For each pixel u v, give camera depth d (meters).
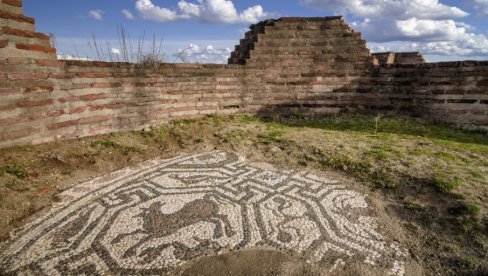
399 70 7.91
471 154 5.21
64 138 5.23
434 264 3.02
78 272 2.75
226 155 5.68
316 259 3.01
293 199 4.12
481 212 3.55
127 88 6.23
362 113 8.31
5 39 4.27
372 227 3.56
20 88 4.52
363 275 2.84
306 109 8.48
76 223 3.47
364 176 4.70
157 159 5.49
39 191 4.06
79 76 5.38
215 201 4.02
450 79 7.23
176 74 7.15
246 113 8.35
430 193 4.07
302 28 8.37
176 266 2.85
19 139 4.57
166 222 3.53
